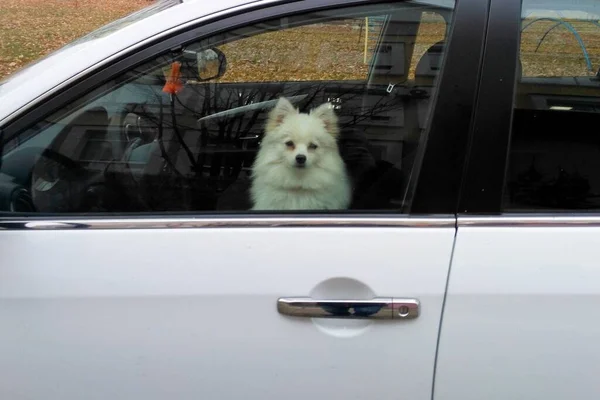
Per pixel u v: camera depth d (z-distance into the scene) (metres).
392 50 1.87
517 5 1.62
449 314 1.55
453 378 1.57
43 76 1.67
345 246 1.57
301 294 1.56
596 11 1.70
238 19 1.67
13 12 13.13
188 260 1.58
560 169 1.64
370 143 1.83
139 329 1.59
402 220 1.59
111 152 1.76
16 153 1.65
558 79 1.73
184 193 1.80
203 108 1.87
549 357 1.55
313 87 2.03
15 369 1.61
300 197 1.80
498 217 1.58
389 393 1.59
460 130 1.59
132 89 1.70
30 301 1.58
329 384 1.59
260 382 1.60
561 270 1.53
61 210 1.70
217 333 1.58
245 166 1.89
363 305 1.55
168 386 1.61
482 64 1.60
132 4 15.05
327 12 1.68
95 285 1.58
